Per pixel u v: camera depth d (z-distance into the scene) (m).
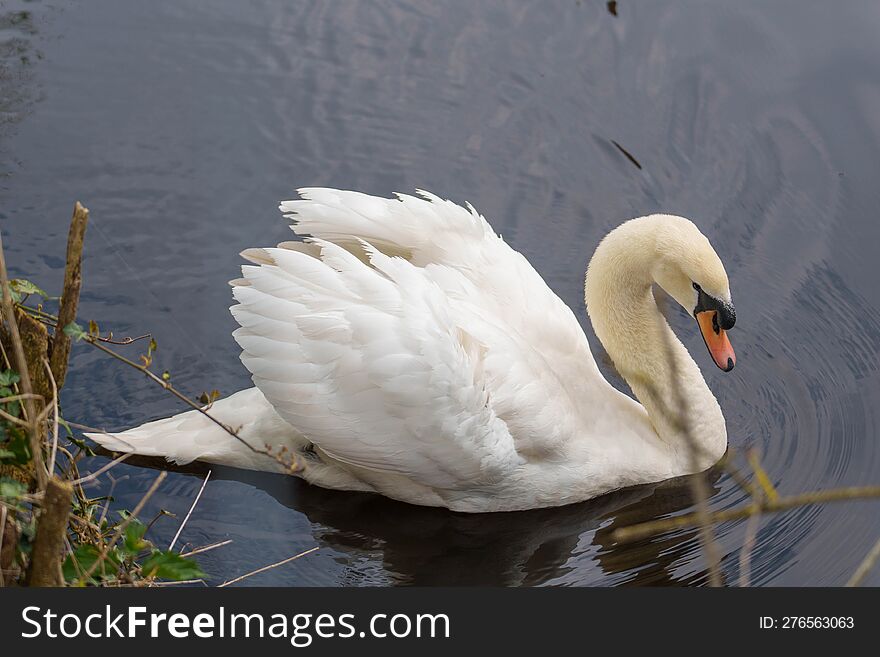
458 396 8.12
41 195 11.46
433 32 14.00
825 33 14.16
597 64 13.74
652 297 9.37
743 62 13.80
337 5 14.18
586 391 9.12
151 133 12.29
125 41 13.36
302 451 8.72
